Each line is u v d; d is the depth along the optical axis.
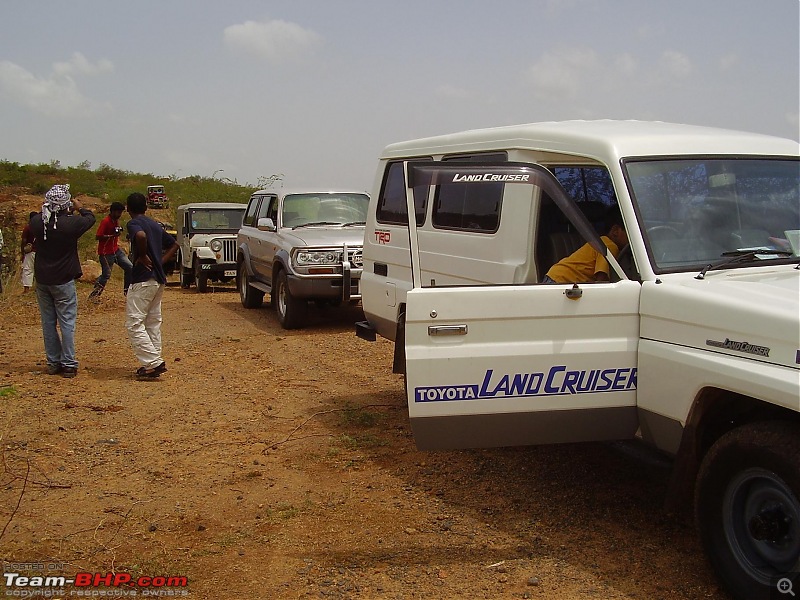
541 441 4.38
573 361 4.27
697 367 3.88
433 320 4.20
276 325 12.62
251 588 4.08
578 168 5.48
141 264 8.38
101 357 9.77
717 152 4.84
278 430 6.85
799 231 4.70
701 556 4.34
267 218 12.96
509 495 5.28
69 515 5.02
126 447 6.37
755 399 3.78
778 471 3.49
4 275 15.88
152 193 39.88
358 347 10.53
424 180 4.33
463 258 6.13
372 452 6.23
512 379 4.26
